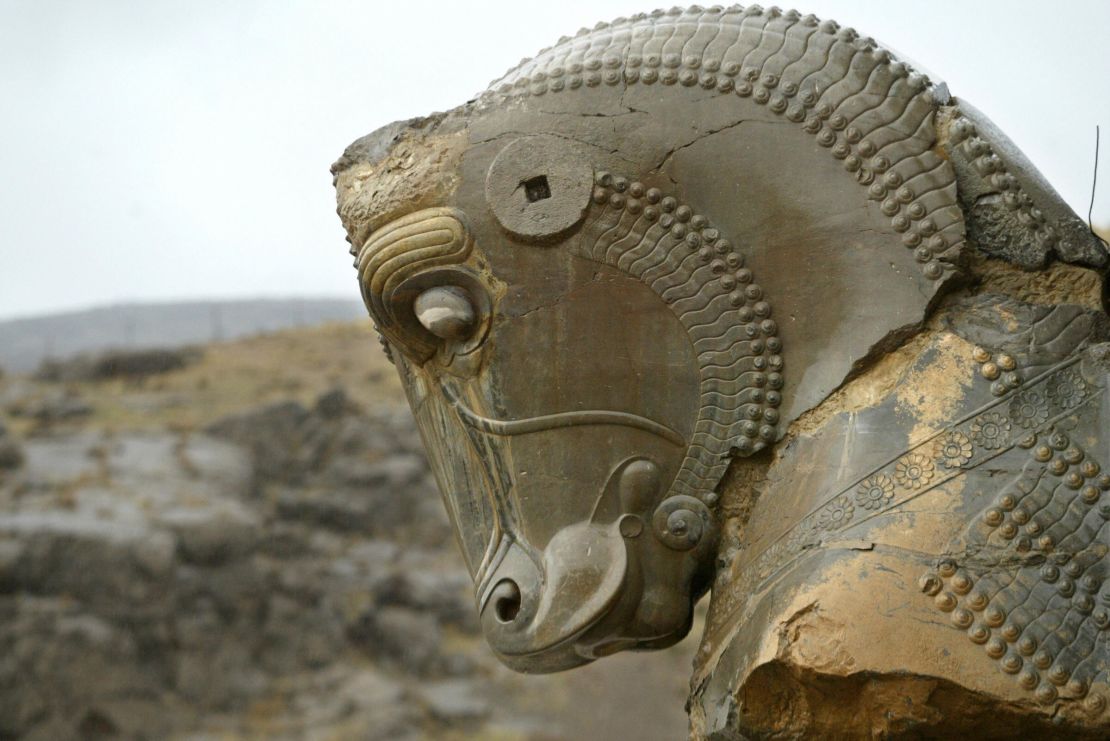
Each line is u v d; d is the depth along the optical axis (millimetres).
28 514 26250
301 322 52000
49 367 35906
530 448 3143
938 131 3121
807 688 2842
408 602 26531
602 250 3115
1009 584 2807
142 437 30906
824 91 3115
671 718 21297
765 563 2984
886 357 3041
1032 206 3113
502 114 3193
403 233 3164
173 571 25703
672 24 3234
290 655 25500
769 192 3105
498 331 3148
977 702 2758
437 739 22750
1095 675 2752
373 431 31375
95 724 23594
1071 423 2930
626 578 3088
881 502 2906
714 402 3098
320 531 28781
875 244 3062
